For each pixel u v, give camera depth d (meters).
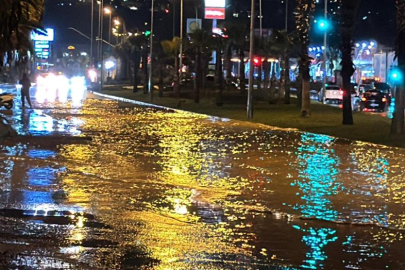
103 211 11.06
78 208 11.23
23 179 13.98
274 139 24.80
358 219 10.91
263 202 12.23
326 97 58.28
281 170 16.52
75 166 16.14
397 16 25.62
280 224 10.46
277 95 59.59
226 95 59.59
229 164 17.41
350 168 17.09
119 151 19.61
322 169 16.84
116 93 70.00
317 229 10.16
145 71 69.88
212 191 13.28
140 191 13.05
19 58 21.48
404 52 25.72
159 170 15.94
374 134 26.70
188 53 62.56
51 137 23.05
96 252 8.49
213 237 9.51
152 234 9.58
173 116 37.19
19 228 9.67
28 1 19.06
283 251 8.81
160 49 69.56
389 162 18.45
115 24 107.88
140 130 27.39
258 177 15.27
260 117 36.94
